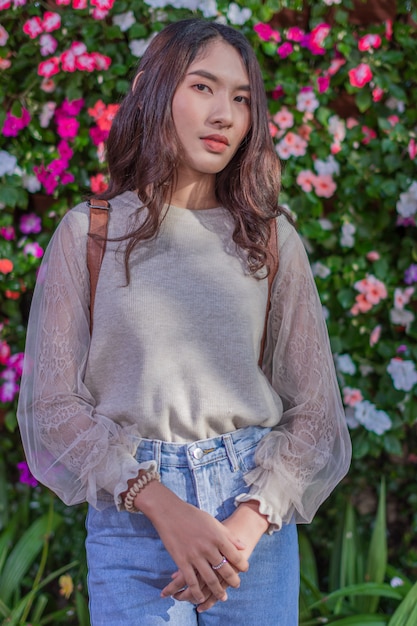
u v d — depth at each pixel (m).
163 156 1.31
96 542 1.32
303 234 2.38
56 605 2.45
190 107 1.30
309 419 1.38
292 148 2.37
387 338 2.47
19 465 2.47
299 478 1.32
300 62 2.35
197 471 1.28
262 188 1.40
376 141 2.39
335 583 2.34
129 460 1.25
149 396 1.27
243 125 1.35
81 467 1.26
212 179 1.40
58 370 1.31
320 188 2.38
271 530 1.29
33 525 2.39
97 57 2.33
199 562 1.18
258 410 1.33
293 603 1.37
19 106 2.37
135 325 1.28
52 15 2.33
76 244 1.33
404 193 2.36
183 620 1.29
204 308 1.30
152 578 1.28
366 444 2.44
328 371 1.42
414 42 2.34
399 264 2.42
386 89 2.34
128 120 1.40
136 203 1.36
